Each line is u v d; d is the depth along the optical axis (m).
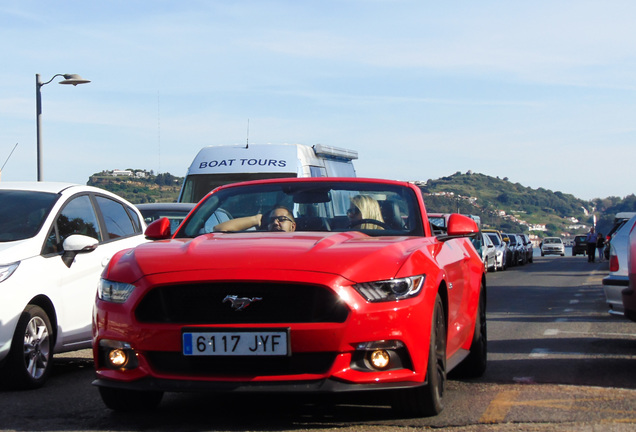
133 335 5.11
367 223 6.30
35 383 6.94
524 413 5.61
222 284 5.04
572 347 9.22
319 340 4.89
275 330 4.91
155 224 6.45
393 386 4.99
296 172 16.89
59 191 8.09
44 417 5.67
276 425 5.30
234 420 5.47
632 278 7.68
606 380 7.01
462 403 5.98
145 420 5.52
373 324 4.95
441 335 5.62
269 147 17.30
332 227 6.27
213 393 6.44
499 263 33.66
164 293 5.11
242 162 17.09
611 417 5.48
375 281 5.05
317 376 4.93
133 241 8.79
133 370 5.15
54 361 8.66
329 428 5.18
